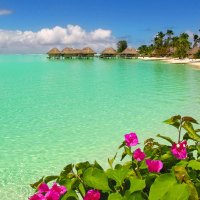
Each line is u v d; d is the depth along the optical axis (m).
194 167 2.85
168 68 46.19
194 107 15.02
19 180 6.80
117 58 91.56
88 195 2.54
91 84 26.80
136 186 2.62
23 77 33.78
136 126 11.41
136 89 22.86
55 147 9.13
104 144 9.34
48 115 13.69
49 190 2.68
